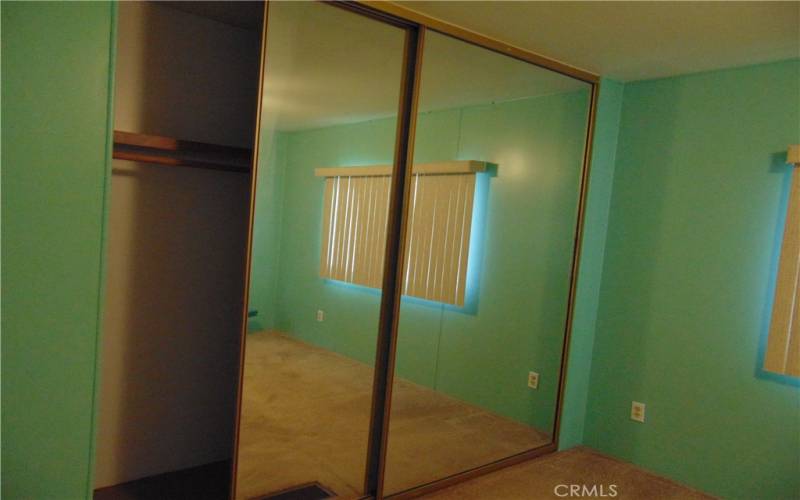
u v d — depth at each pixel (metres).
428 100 3.19
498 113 3.28
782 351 2.53
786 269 2.52
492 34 2.58
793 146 2.48
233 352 2.78
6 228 1.56
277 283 2.88
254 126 1.98
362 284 3.07
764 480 2.66
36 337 1.62
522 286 3.35
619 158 3.25
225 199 2.67
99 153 1.68
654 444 3.05
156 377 2.55
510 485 2.80
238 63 2.66
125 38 2.34
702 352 2.88
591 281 3.27
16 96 1.55
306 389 3.02
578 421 3.35
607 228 3.30
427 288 3.22
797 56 2.55
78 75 1.64
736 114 2.77
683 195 2.97
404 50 2.44
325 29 2.57
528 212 3.30
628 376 3.18
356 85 2.93
